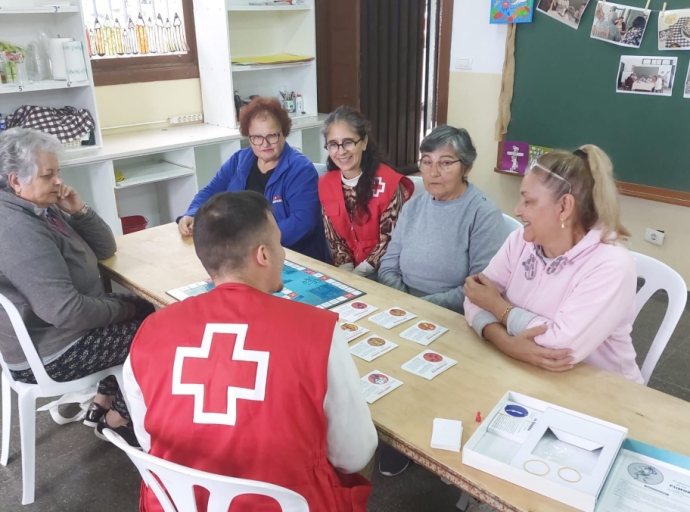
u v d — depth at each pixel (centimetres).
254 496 102
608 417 119
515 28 355
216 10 381
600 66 329
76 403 242
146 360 105
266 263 112
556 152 138
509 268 159
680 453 107
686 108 305
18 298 180
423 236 204
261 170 259
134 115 396
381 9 467
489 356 143
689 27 291
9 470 208
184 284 189
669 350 279
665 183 325
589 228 139
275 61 413
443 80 408
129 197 407
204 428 101
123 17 377
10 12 296
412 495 194
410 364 139
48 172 178
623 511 93
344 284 188
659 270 171
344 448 111
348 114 220
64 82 323
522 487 100
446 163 191
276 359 100
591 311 133
